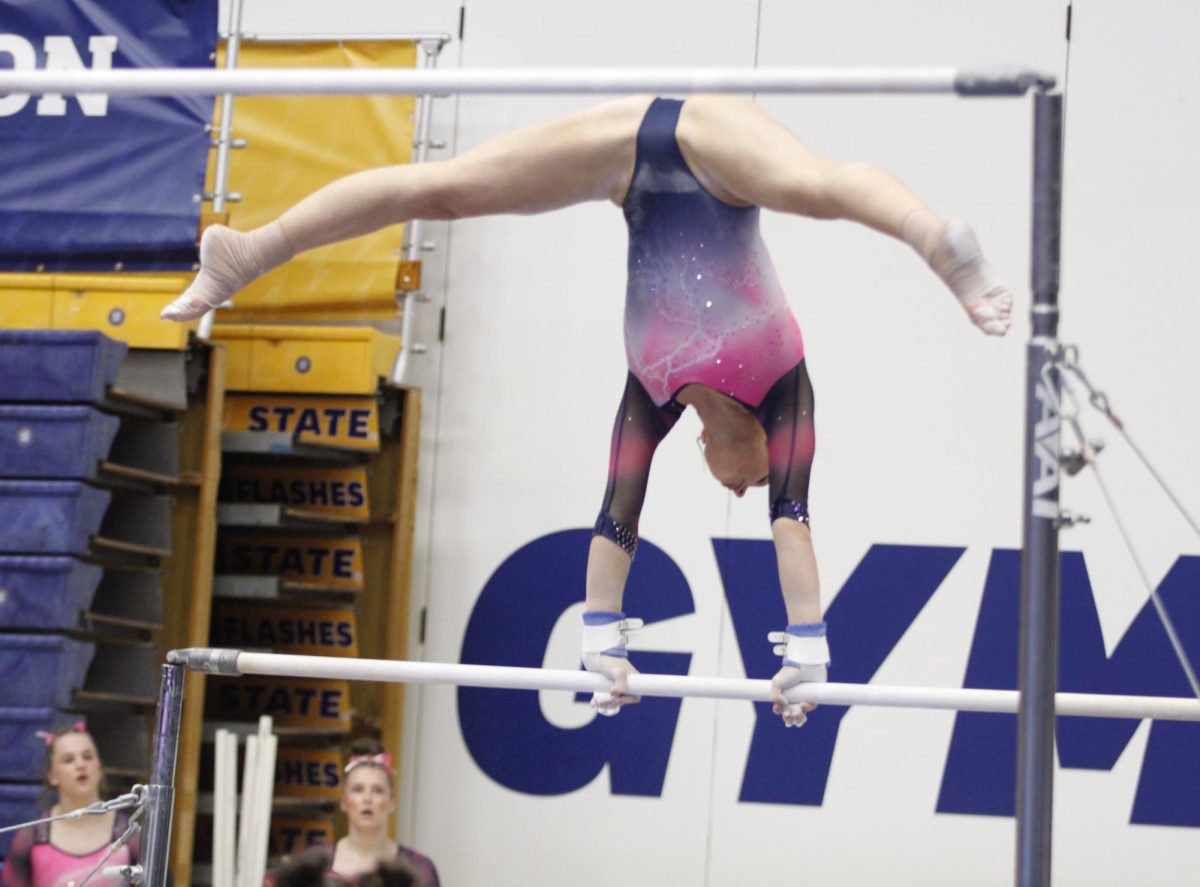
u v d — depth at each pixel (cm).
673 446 2439
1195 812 2258
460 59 2558
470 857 2430
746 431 1135
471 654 2464
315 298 2452
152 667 2122
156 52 2248
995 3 2412
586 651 1174
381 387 2417
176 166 2231
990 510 2350
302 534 2433
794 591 1120
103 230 2231
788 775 2362
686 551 2417
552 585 2461
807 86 969
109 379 2023
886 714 2350
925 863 2314
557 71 982
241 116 2473
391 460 2472
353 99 2455
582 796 2414
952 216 2392
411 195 1084
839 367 2402
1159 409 2319
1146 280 2344
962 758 2325
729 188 1041
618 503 1147
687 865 2370
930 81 962
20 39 2270
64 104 2261
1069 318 2350
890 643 2342
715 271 1068
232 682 2434
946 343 2388
